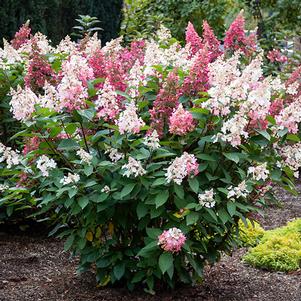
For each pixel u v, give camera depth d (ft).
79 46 17.85
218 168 12.37
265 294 13.94
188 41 16.97
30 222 18.86
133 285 13.11
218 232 12.44
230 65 12.41
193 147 12.68
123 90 12.94
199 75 12.56
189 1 37.52
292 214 21.75
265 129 12.21
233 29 18.04
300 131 17.40
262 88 11.66
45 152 12.51
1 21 27.27
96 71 13.70
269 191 13.42
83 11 33.83
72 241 12.73
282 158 12.92
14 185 15.66
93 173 12.19
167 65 14.07
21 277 14.58
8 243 17.38
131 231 13.16
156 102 12.35
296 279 15.16
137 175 11.64
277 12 35.70
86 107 12.32
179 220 12.22
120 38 16.40
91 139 12.16
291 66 28.43
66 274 14.88
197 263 13.08
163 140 12.45
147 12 35.68
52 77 14.37
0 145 13.01
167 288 13.48
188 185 12.30
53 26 31.17
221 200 12.32
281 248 16.49
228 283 14.60
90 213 12.39
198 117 11.96
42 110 11.93
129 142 12.18
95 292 13.43
